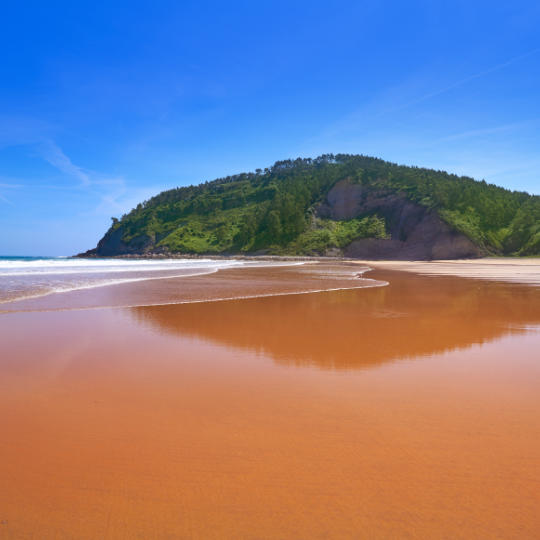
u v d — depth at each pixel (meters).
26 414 3.43
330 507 2.18
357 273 27.97
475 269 35.66
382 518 2.09
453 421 3.30
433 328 7.41
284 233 115.94
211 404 3.69
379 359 5.29
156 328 7.23
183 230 138.38
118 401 3.75
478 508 2.17
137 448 2.84
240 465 2.61
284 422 3.29
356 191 119.12
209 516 2.12
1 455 2.73
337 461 2.66
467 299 12.05
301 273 27.05
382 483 2.40
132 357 5.30
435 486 2.37
